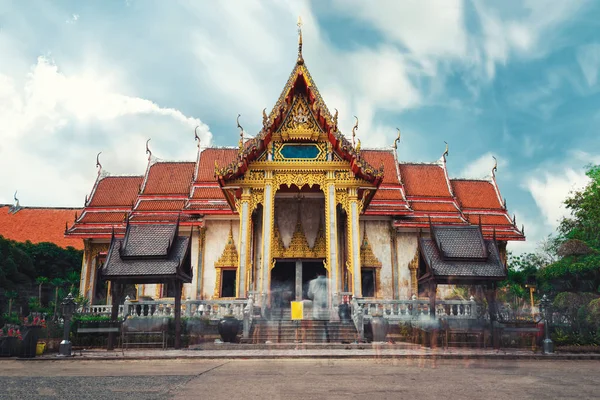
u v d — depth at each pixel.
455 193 41.28
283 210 31.67
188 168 41.12
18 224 53.22
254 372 11.80
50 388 9.32
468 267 19.62
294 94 28.88
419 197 39.06
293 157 28.12
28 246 44.41
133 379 10.55
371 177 27.41
